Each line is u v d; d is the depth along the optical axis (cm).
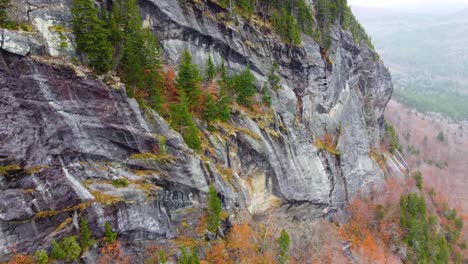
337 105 7531
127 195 3088
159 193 3369
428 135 17350
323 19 7512
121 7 3825
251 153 4700
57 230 2638
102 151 3131
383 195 7725
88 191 2903
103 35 3262
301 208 5488
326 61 7100
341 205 6512
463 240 8094
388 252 6278
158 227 3281
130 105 3431
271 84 5991
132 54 3641
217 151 4272
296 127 5988
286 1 7038
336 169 6581
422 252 6250
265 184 4903
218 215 3688
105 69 3322
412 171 10700
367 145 8212
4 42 2698
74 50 3206
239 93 5134
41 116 2802
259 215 4819
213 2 5506
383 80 10044
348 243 5828
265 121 5306
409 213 7038
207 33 5269
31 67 2827
